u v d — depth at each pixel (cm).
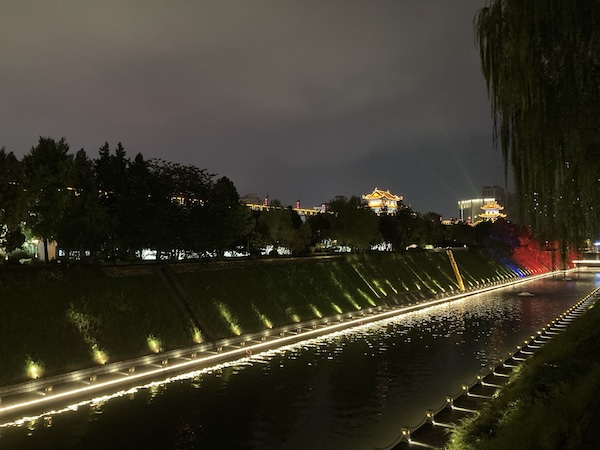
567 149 2027
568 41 1903
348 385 3712
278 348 4944
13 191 4116
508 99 2080
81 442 2642
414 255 10669
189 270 5369
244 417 3045
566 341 2970
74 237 4881
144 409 3150
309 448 2609
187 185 6053
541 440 1466
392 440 2702
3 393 3209
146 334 4319
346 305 7025
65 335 3784
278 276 6431
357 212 9288
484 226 15812
